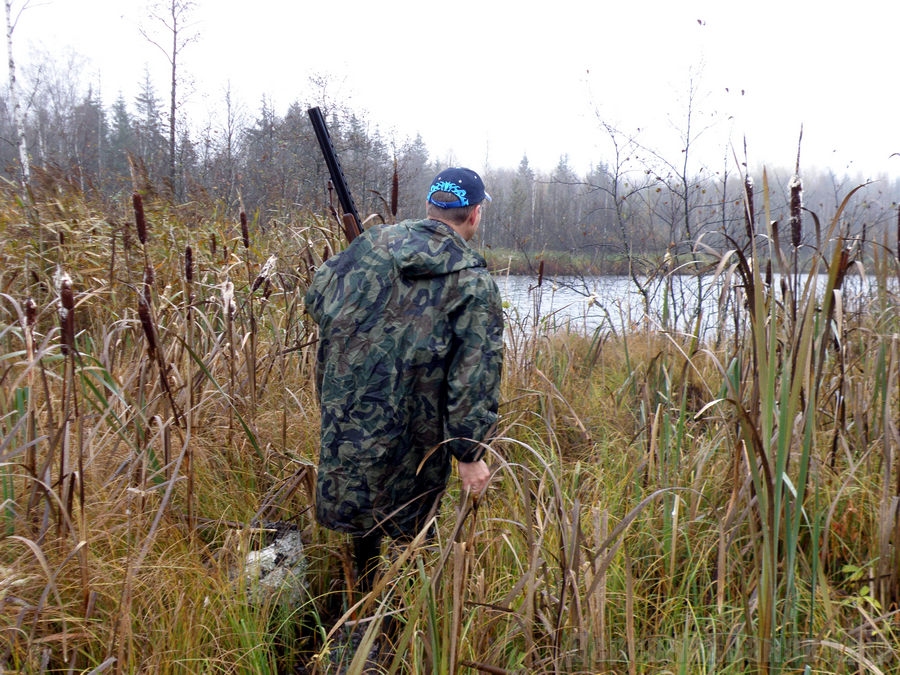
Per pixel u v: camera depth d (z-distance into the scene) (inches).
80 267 169.2
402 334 80.7
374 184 567.2
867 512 95.6
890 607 83.9
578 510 70.7
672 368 135.2
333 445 84.3
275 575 94.2
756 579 79.6
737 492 87.1
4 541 79.1
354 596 93.2
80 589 77.9
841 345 100.9
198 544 95.0
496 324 80.9
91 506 90.4
